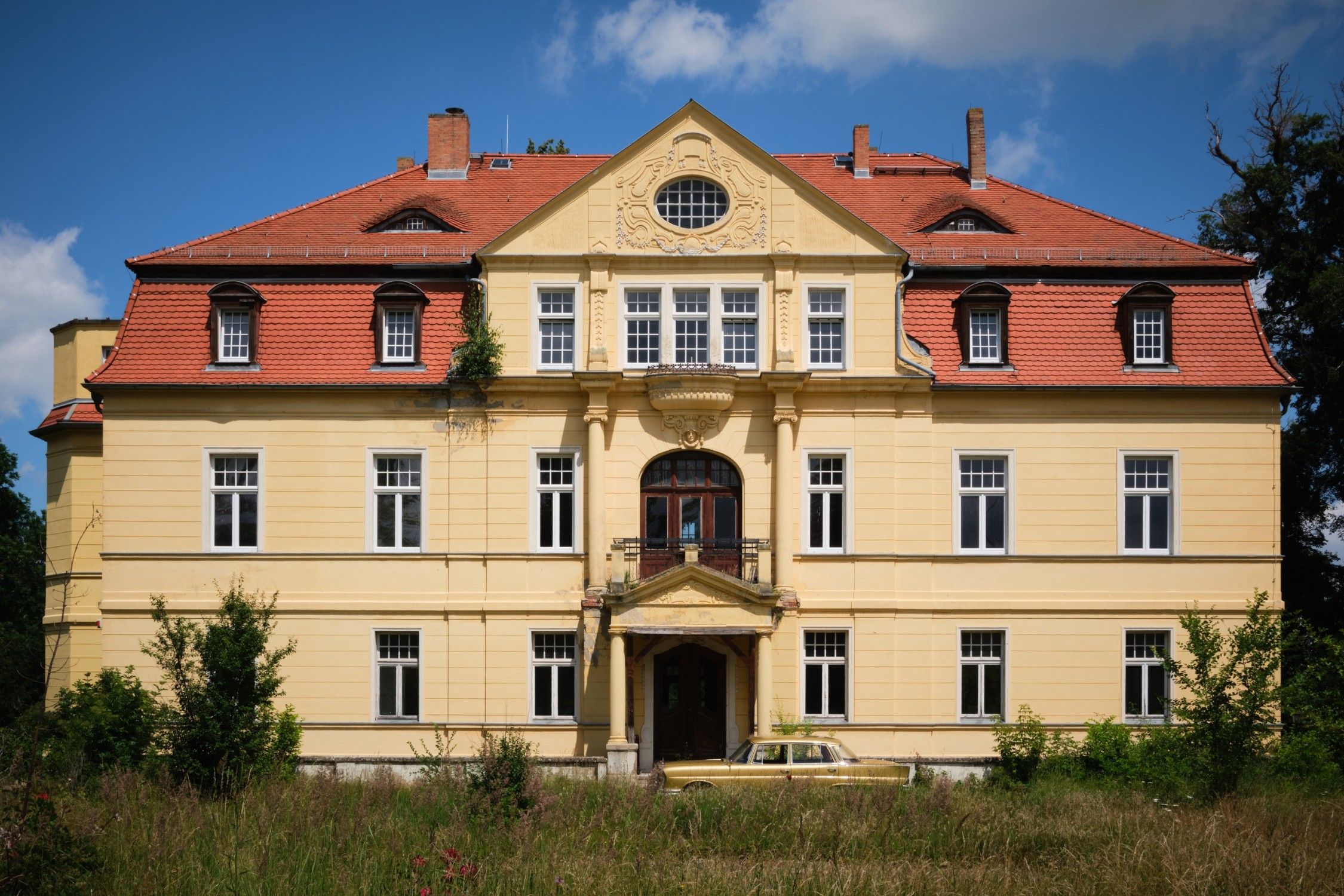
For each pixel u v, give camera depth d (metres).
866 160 40.28
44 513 54.28
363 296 34.16
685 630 31.00
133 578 32.81
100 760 27.88
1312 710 28.12
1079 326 33.94
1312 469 40.62
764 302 33.09
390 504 33.38
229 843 20.12
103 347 41.91
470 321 33.06
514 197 38.00
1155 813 22.59
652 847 20.75
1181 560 33.06
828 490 33.16
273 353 33.50
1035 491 33.19
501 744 23.34
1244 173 41.09
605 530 32.62
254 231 35.78
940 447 33.25
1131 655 33.00
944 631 32.78
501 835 20.66
